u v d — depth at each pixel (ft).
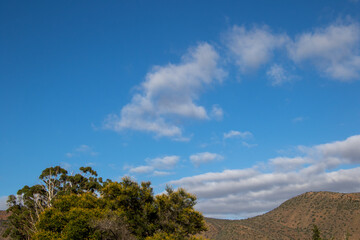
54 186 170.40
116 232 97.86
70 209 105.19
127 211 110.42
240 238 403.75
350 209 453.58
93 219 98.22
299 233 445.37
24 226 159.63
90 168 177.88
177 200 116.37
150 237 103.50
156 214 114.01
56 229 101.24
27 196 165.07
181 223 113.80
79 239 95.61
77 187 170.09
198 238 109.29
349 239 391.65
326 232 425.69
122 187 115.03
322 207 495.00
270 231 457.68
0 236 189.78
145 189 117.60
